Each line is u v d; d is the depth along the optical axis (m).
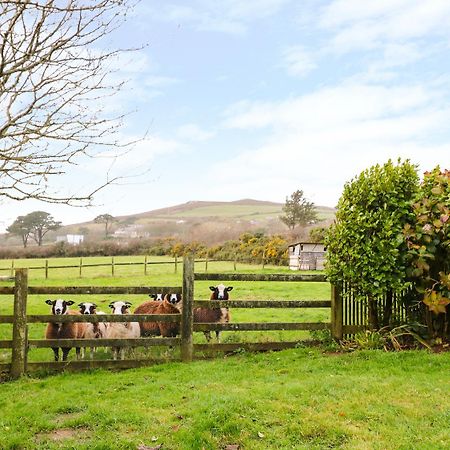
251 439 5.72
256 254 47.22
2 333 13.45
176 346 10.70
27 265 49.75
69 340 9.13
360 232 9.95
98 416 6.42
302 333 12.56
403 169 10.23
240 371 8.47
